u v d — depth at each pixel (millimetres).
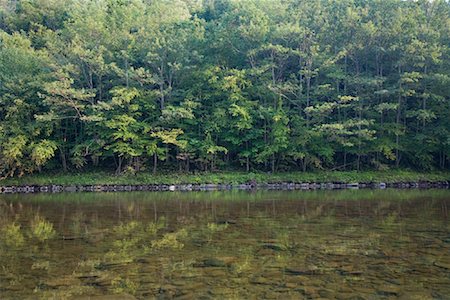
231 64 39188
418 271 8023
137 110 36438
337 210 17672
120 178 34406
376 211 17203
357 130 34219
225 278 7633
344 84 36469
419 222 14195
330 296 6594
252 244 10633
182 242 11000
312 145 35781
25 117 35625
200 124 37031
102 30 37062
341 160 39000
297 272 8000
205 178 34344
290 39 36656
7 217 16453
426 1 40188
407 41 35344
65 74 33312
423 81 35812
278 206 19406
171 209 18656
